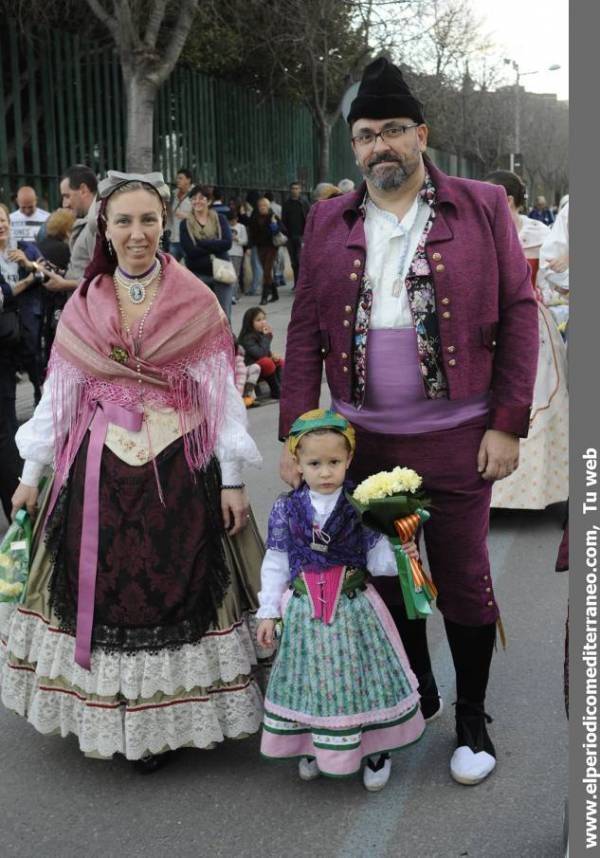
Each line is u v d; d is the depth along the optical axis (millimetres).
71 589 3158
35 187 14398
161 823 3002
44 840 2930
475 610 3172
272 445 7914
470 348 3012
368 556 3068
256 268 18875
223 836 2934
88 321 3215
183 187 13156
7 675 3354
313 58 21812
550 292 5797
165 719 3135
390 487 2893
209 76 20547
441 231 2973
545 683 3865
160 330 3172
